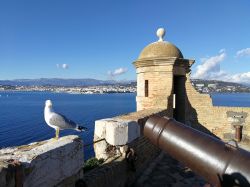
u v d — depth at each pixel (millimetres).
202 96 13164
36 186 3439
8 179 3008
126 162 6402
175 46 12945
